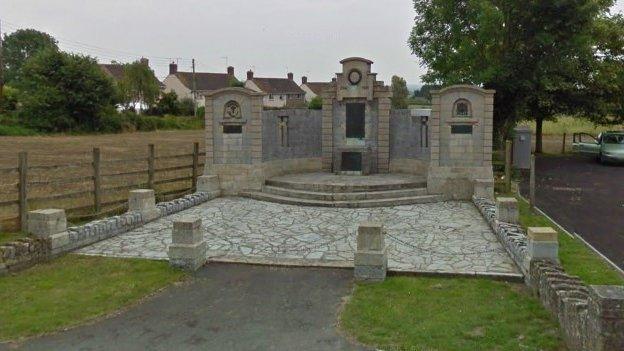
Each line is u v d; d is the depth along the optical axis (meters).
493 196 15.61
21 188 10.98
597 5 20.11
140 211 13.05
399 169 19.19
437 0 22.52
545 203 16.14
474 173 15.99
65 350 6.62
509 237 10.32
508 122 23.16
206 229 12.62
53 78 46.06
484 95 15.77
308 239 11.72
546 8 20.02
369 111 18.83
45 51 47.72
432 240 11.48
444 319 7.26
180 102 68.25
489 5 19.73
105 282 8.90
